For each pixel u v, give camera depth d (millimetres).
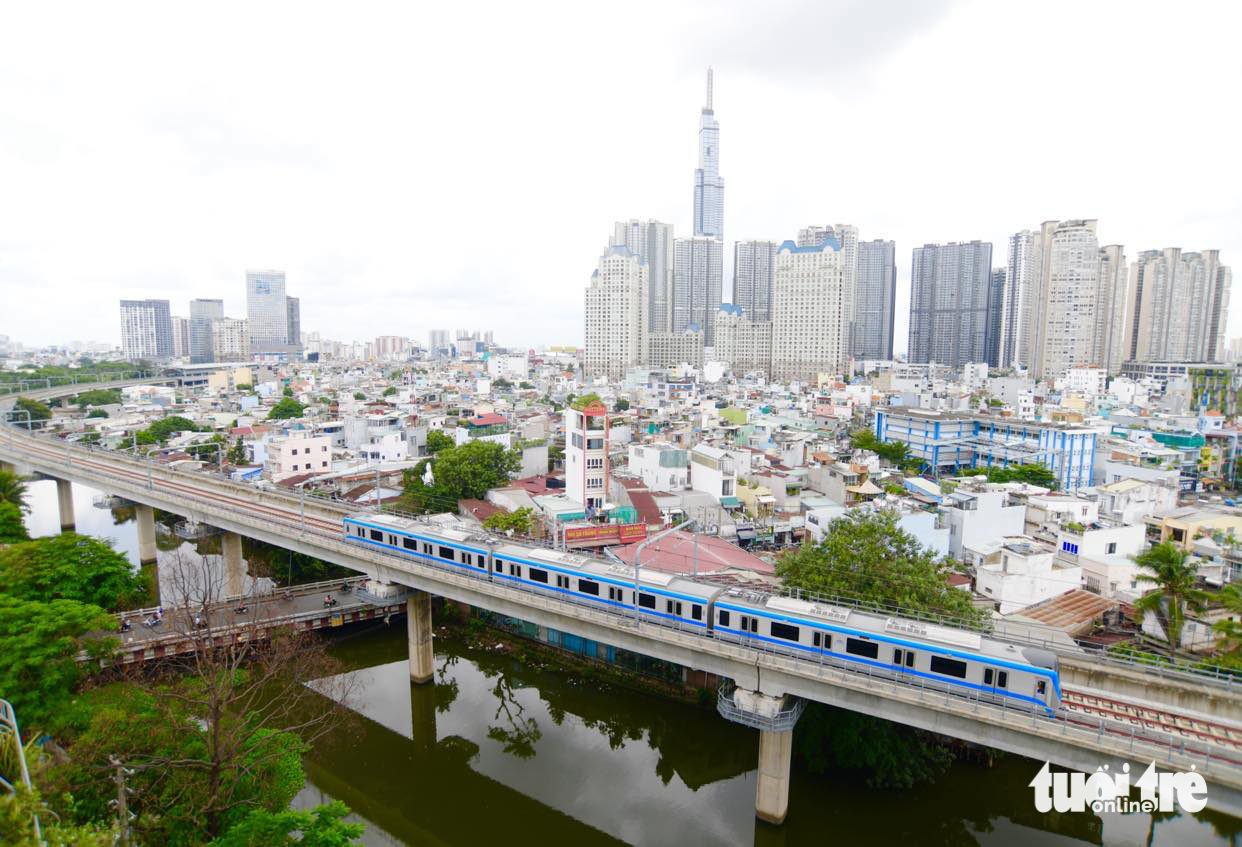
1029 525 94688
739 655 47594
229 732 40969
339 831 32188
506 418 182750
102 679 52594
